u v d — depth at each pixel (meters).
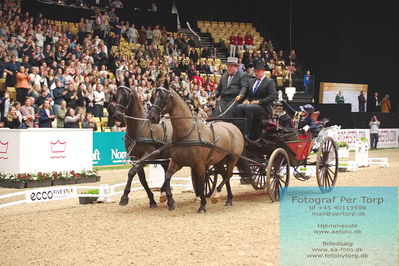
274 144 11.93
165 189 10.80
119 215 10.35
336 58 38.56
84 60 25.06
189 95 25.80
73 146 16.36
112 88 23.48
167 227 9.16
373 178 16.31
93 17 30.70
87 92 22.19
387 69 39.59
